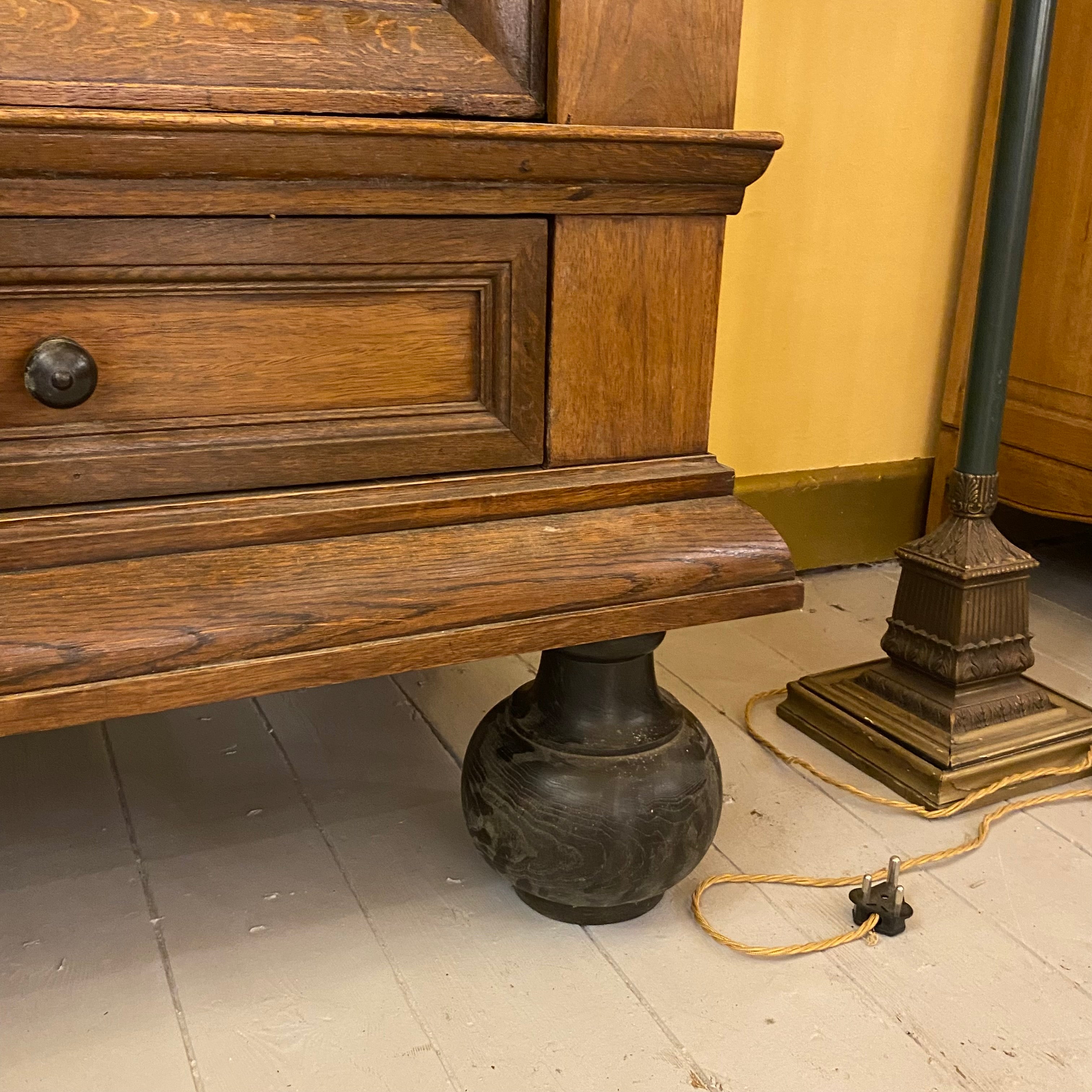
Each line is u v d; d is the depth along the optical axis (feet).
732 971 2.80
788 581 2.64
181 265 2.06
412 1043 2.54
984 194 5.16
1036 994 2.76
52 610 2.06
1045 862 3.30
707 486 2.63
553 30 2.22
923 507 5.71
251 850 3.24
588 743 2.74
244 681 2.16
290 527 2.25
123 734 3.89
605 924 2.96
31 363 1.97
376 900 3.03
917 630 3.79
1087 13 4.67
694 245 2.47
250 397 2.20
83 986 2.69
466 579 2.34
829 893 3.13
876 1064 2.52
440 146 2.12
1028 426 5.18
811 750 3.89
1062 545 6.05
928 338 5.49
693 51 2.34
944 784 3.50
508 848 2.73
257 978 2.73
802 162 4.88
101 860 3.18
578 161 2.24
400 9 2.16
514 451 2.44
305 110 2.10
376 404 2.31
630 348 2.48
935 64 5.03
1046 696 3.85
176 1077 2.43
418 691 4.25
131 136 1.92
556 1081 2.44
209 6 2.03
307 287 2.17
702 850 2.80
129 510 2.15
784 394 5.20
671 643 4.70
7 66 1.92
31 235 1.95
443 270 2.26
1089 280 4.79
